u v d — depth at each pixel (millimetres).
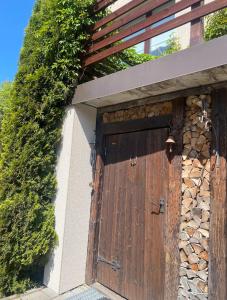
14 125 3057
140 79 2320
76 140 3096
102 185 3213
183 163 2332
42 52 3057
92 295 2797
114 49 2699
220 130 2074
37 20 3305
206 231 2090
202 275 2061
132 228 2758
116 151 3094
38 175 3004
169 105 2541
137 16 2479
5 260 2771
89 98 2871
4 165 3107
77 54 3107
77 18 2971
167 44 4746
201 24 2043
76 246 3045
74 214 3043
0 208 2832
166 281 2279
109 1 2844
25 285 2891
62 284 2887
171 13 2184
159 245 2463
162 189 2510
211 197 2064
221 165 2033
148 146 2717
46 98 2998
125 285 2734
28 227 2857
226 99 2080
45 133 3045
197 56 1903
